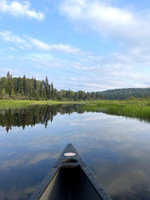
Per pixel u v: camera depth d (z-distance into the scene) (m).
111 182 2.98
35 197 1.93
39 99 73.94
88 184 2.35
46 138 6.30
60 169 2.82
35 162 4.00
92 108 22.53
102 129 8.00
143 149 4.93
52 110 20.22
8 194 2.69
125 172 3.39
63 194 2.60
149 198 2.50
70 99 105.44
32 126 8.73
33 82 91.31
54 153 4.65
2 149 5.02
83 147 5.16
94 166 3.70
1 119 11.23
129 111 15.18
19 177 3.25
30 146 5.31
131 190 2.72
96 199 2.05
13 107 24.95
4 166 3.79
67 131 7.55
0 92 63.62
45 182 2.28
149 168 3.59
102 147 5.14
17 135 6.76
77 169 2.82
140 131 7.48
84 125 9.12
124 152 4.67
